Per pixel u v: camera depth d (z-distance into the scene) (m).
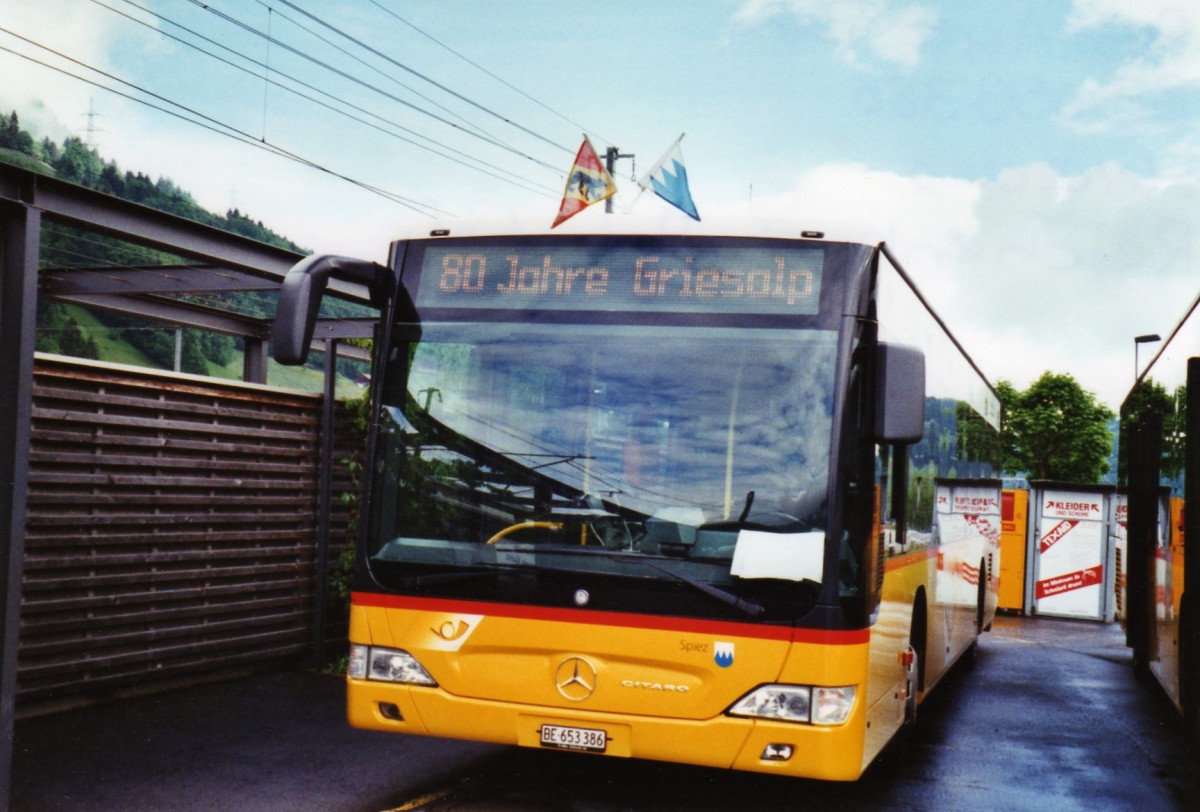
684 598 5.59
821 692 5.44
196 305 10.95
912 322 7.50
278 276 8.56
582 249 6.08
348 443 11.01
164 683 9.04
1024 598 20.59
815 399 5.67
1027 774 7.91
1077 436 79.75
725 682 5.51
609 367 5.92
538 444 5.93
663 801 6.79
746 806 6.77
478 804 6.52
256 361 11.70
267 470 9.96
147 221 7.55
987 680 12.30
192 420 9.18
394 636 5.98
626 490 5.78
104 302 10.10
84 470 8.23
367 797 6.55
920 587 8.04
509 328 6.09
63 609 8.05
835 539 5.53
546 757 7.70
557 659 5.72
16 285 5.84
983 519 13.03
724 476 5.69
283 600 10.10
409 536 6.04
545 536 5.82
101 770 6.88
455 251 6.26
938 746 8.71
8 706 5.71
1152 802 7.27
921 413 5.68
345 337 10.43
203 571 9.23
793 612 5.49
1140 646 12.52
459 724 5.84
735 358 5.80
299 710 8.66
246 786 6.68
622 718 5.61
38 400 7.86
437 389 6.14
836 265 5.81
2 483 5.77
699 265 5.94
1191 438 8.35
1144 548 12.27
